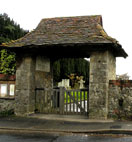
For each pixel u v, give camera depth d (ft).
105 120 27.61
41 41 29.58
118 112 28.37
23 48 30.30
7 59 39.37
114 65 34.86
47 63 37.45
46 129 23.85
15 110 31.30
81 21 32.60
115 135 22.02
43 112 32.78
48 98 37.19
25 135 22.26
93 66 28.71
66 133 22.95
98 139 20.52
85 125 25.31
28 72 30.96
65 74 86.53
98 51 28.58
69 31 30.86
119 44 28.09
